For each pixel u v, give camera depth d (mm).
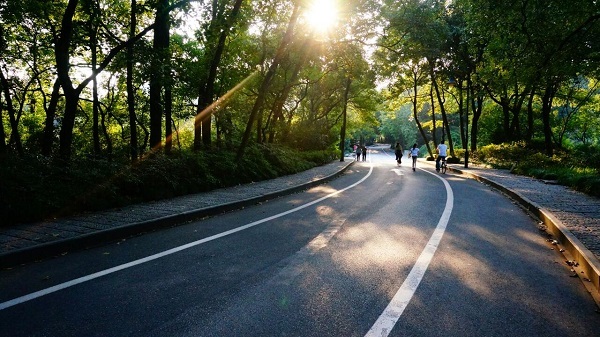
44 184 7727
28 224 6754
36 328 3248
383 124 96688
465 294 4086
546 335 3244
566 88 30438
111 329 3248
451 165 29203
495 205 10266
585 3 13875
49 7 11023
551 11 14219
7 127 19359
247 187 13547
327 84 36000
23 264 5008
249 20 15883
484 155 30234
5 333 3156
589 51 15797
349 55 21328
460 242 6250
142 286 4238
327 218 8344
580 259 5164
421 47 21344
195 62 15375
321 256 5414
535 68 16109
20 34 13789
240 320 3430
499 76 19812
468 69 30828
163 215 7730
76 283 4316
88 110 22156
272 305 3754
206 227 7438
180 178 11469
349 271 4773
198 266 4961
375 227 7383
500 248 5934
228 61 16906
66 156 9141
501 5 14328
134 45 10508
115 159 10977
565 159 19609
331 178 19344
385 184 16109
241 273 4695
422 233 6871
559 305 3857
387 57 22922
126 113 21562
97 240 6094
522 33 15750
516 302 3910
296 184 14656
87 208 8141
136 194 9750
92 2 10562
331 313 3586
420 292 4121
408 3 20594
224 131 20625
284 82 24328
